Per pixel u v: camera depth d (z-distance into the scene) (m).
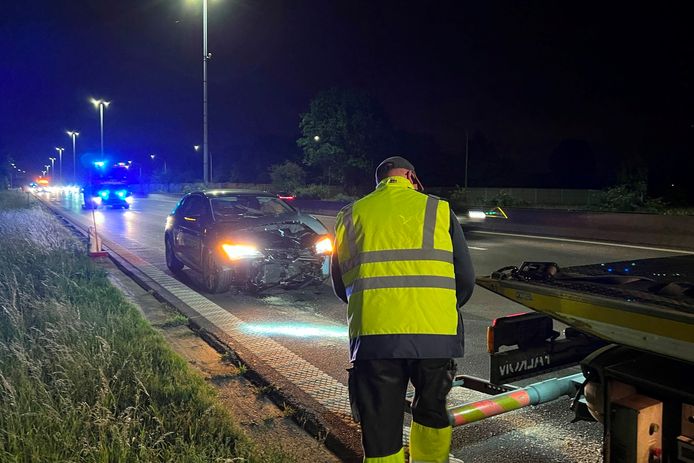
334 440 4.04
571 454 3.86
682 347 2.43
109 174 33.09
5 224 14.84
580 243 14.94
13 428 3.62
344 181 44.44
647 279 3.18
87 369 4.57
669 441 2.57
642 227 14.85
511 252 13.24
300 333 6.71
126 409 3.74
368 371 2.81
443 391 2.86
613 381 2.69
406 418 4.39
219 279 8.64
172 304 8.20
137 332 5.91
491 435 4.14
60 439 3.54
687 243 13.77
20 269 8.85
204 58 28.69
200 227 9.39
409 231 2.87
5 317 6.28
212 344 6.31
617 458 2.62
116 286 9.36
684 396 2.45
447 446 2.94
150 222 23.00
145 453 3.39
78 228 19.86
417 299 2.77
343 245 2.98
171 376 4.73
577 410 3.32
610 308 2.69
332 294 8.90
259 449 3.79
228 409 4.55
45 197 53.53
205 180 29.22
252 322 7.22
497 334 3.29
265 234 9.09
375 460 2.81
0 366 4.68
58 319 5.88
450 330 2.80
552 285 3.04
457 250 2.94
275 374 5.29
